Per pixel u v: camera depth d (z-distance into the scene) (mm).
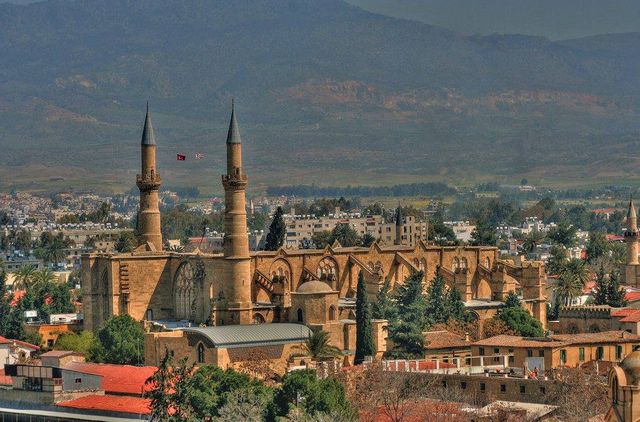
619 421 191250
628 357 193125
